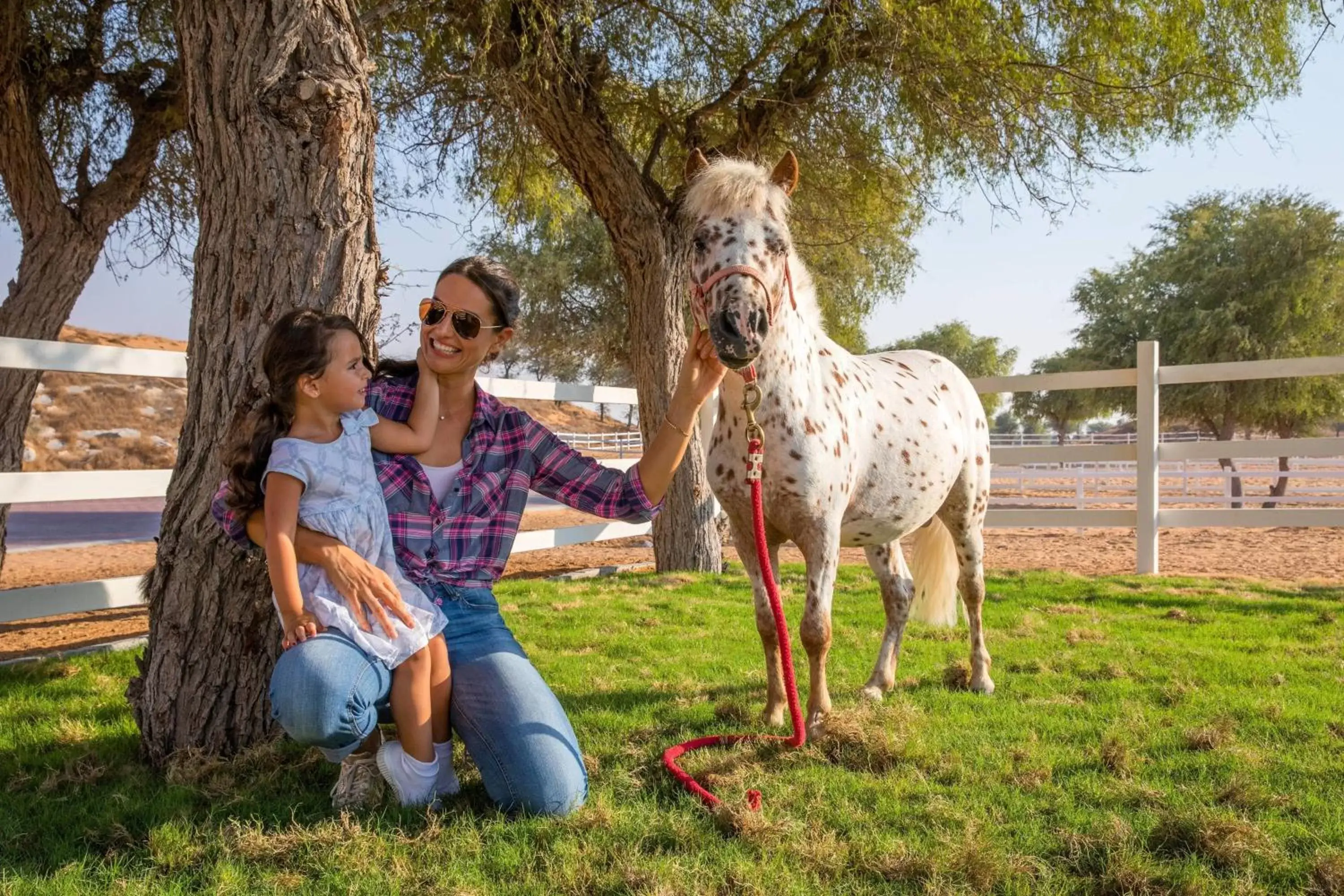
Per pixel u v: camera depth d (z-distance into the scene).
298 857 2.28
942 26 6.87
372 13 4.91
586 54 7.45
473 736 2.53
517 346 26.00
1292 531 13.38
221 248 3.01
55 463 18.89
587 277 24.34
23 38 6.09
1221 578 7.60
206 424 2.98
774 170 3.45
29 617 4.67
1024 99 7.53
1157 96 7.75
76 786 2.79
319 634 2.36
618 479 2.85
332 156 3.04
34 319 6.44
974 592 4.25
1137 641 4.97
